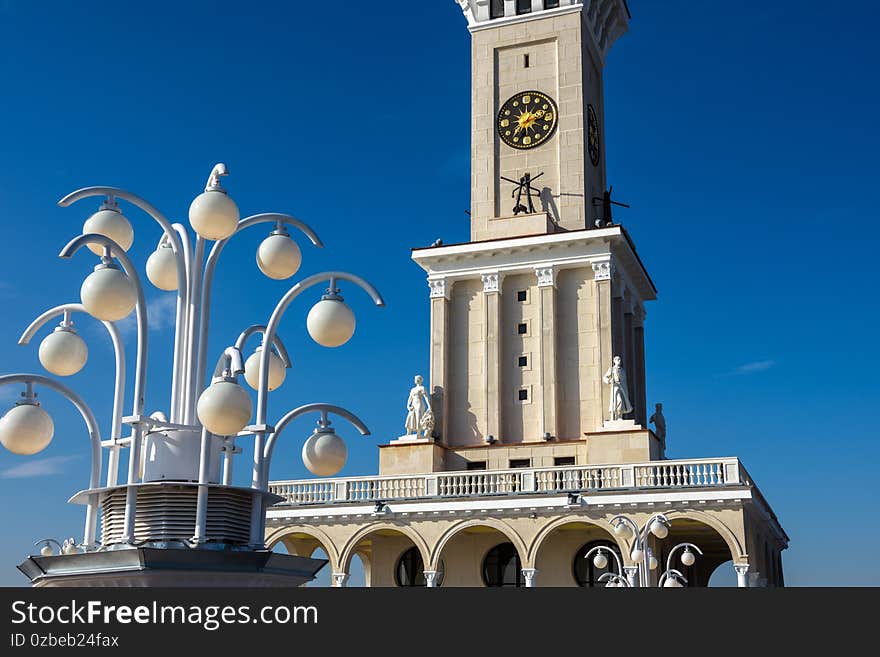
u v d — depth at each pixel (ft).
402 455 196.44
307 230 53.36
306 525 180.34
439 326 210.59
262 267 52.75
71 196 48.70
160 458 47.16
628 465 170.71
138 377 46.85
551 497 169.89
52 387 49.26
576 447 194.70
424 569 174.19
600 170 232.73
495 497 172.45
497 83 225.76
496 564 186.80
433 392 206.28
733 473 165.07
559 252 207.72
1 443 49.37
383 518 177.27
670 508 164.35
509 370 207.92
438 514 175.22
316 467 53.57
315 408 52.75
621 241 204.03
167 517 45.78
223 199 49.32
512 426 205.16
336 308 52.37
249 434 49.47
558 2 225.56
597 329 202.28
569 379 203.82
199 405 44.86
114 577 42.98
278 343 57.26
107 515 47.32
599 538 181.88
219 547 45.85
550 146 219.00
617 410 191.11
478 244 210.18
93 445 50.37
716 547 202.28
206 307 50.06
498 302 209.26
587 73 227.81
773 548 208.74
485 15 229.66
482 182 220.84
